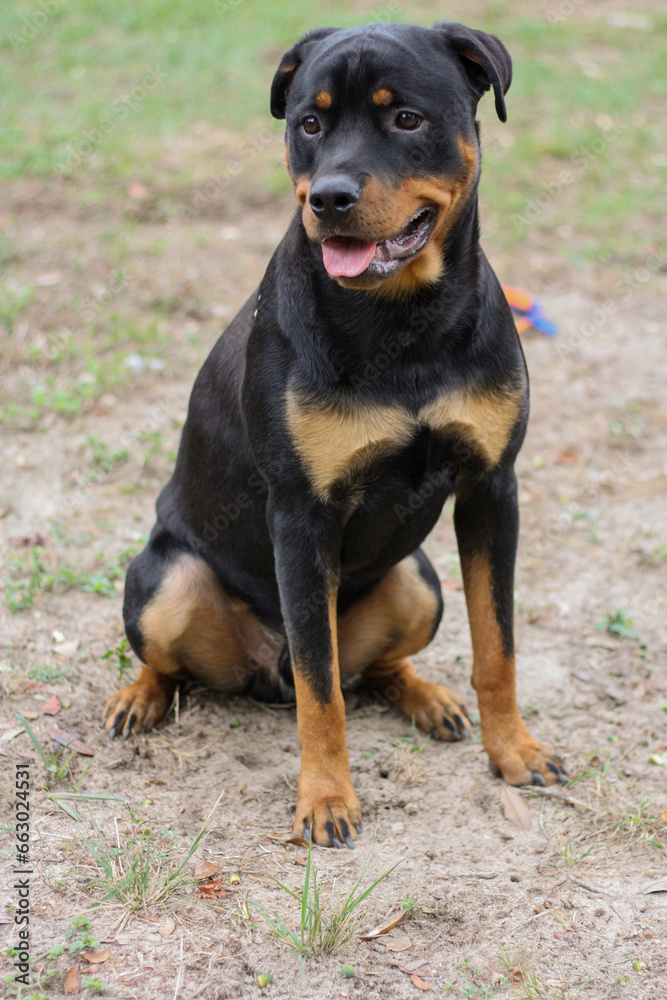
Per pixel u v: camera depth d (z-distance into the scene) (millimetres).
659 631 4027
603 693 3674
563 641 4000
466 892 2664
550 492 5039
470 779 3215
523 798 3094
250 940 2439
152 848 2762
